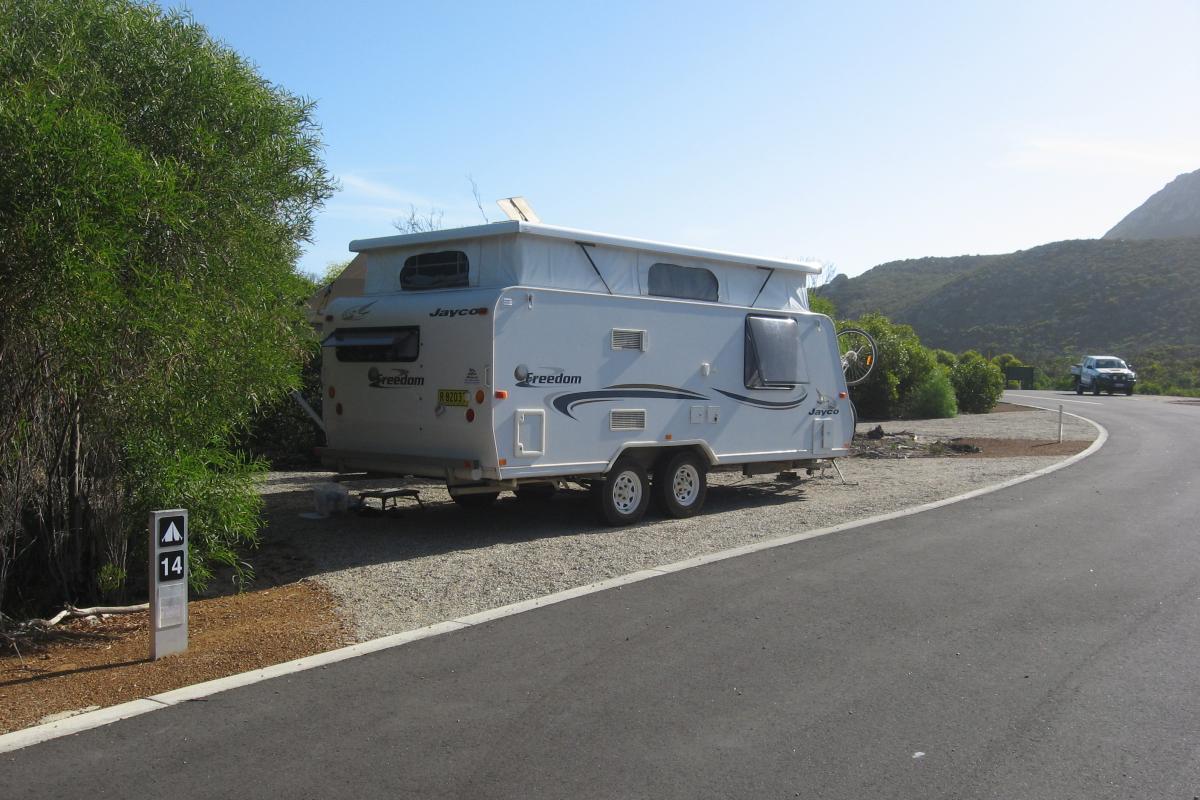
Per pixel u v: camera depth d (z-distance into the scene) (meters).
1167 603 7.46
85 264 5.64
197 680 5.70
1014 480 15.03
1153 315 70.25
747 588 7.87
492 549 9.57
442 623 6.90
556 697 5.38
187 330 6.49
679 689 5.51
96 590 7.37
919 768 4.47
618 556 9.22
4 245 5.50
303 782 4.30
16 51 6.25
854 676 5.74
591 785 4.29
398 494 10.94
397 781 4.32
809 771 4.44
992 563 8.84
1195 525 10.91
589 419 10.27
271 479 14.23
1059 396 46.09
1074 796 4.20
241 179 7.40
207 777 4.35
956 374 33.72
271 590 8.02
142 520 7.30
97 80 6.62
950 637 6.53
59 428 6.85
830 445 13.30
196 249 6.93
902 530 10.55
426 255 10.56
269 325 7.77
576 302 10.09
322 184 8.48
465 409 9.57
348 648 6.30
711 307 11.53
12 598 7.10
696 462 11.62
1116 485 14.38
